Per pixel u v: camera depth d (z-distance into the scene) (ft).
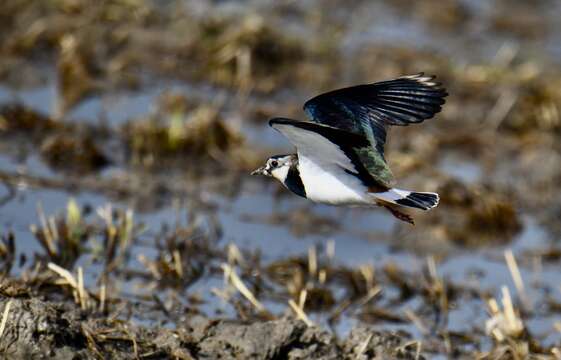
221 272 41.27
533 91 59.57
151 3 64.75
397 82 30.09
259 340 33.73
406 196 29.12
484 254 45.96
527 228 48.60
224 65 58.90
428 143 54.39
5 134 50.70
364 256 44.47
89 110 54.29
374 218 48.19
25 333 31.37
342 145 28.43
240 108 56.49
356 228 46.98
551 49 67.87
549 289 42.75
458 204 49.06
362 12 69.97
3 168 47.73
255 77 59.16
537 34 69.72
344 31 66.13
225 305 38.47
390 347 35.09
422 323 39.22
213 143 51.08
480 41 68.03
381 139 29.76
